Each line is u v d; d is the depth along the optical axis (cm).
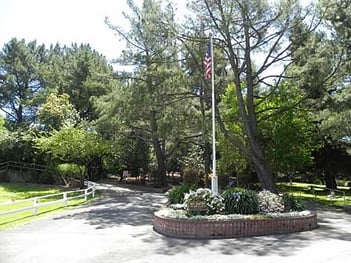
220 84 2658
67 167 3503
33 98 5644
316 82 2048
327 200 2769
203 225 1219
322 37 2062
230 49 2069
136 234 1290
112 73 3406
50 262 917
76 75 5066
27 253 1004
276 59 2170
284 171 2845
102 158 4091
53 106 4009
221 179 3080
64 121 3572
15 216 1712
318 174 4216
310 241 1154
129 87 2994
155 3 2116
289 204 1463
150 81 2675
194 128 3184
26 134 4156
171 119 3023
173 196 1647
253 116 2123
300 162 2616
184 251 1030
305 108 2419
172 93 2623
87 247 1082
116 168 4306
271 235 1254
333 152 3691
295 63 2166
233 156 2766
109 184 4016
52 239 1197
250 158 2144
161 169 3772
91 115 5075
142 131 3825
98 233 1309
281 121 2498
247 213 1356
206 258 952
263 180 2056
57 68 5488
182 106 3012
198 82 2472
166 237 1232
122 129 3634
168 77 2542
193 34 2105
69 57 5669
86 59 5122
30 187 3425
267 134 2497
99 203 2300
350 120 2272
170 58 2483
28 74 6319
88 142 3091
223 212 1350
